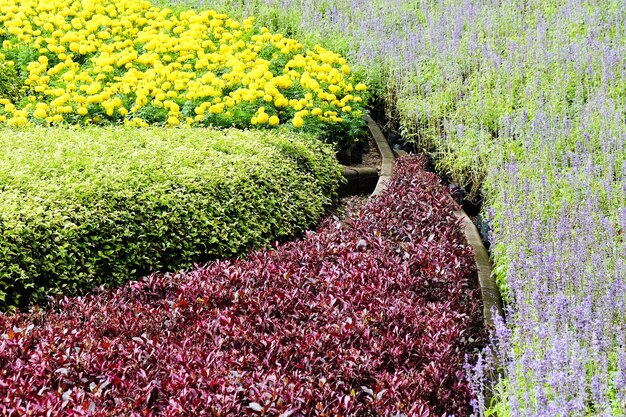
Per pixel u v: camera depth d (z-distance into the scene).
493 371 4.57
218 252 6.19
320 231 6.53
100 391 3.76
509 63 8.95
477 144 7.71
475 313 5.35
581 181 6.14
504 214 6.02
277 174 7.13
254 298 4.95
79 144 6.89
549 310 4.30
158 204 6.07
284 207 6.91
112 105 8.34
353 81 9.97
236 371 3.95
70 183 5.95
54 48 10.22
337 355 4.23
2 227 5.26
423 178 7.68
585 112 7.44
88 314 4.85
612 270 4.80
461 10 11.44
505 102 8.49
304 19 12.50
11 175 5.96
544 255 5.17
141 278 5.65
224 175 6.64
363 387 3.94
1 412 3.56
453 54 9.74
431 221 6.55
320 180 7.75
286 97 9.19
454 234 6.46
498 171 7.02
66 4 11.93
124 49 10.62
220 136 7.60
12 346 4.27
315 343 4.32
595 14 9.98
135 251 5.77
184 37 10.06
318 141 8.20
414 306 5.00
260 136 7.79
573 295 4.57
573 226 5.61
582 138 7.01
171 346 4.31
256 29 12.12
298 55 9.46
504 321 5.39
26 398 3.74
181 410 3.59
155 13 11.43
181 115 8.52
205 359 4.13
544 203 6.02
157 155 6.73
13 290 5.17
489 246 6.71
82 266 5.52
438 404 4.08
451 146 7.95
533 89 8.18
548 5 11.18
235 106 8.64
